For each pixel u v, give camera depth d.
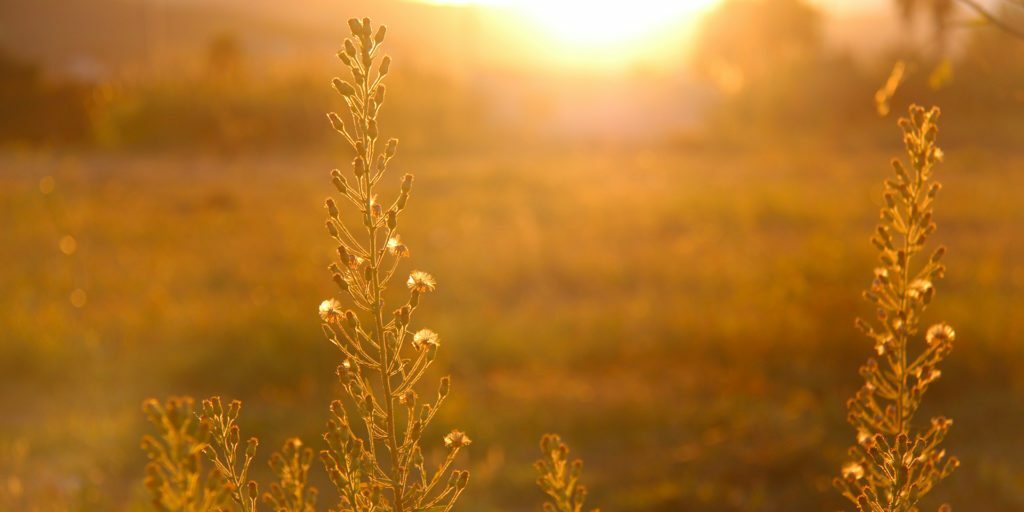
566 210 16.73
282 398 6.71
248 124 31.22
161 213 16.78
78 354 7.50
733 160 27.98
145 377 7.13
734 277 10.52
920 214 1.60
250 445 1.51
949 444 5.71
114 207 17.42
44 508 4.71
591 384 7.08
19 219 15.62
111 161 27.75
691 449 5.63
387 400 1.45
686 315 8.55
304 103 32.78
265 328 8.02
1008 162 23.34
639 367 7.49
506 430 5.96
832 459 5.34
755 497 5.01
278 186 21.05
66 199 18.16
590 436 6.06
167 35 122.00
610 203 17.38
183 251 13.15
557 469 1.73
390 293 9.47
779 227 14.97
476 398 6.62
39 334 8.07
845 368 6.95
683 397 6.70
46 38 108.25
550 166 26.20
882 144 29.88
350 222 14.05
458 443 1.46
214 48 51.22
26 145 30.81
